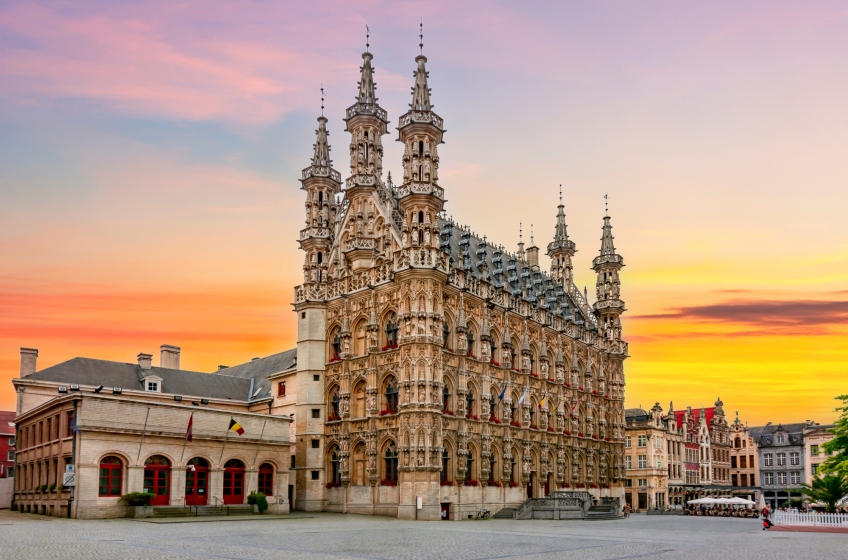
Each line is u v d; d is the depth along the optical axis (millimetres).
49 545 33594
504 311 82188
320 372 78500
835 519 59281
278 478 70312
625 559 31625
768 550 36875
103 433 58031
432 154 72250
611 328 106438
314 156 84375
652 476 124000
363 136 80125
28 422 70812
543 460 85438
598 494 96750
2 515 61688
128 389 81938
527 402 83938
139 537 38594
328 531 45812
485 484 74688
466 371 74312
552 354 91250
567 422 92812
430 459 66500
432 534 44875
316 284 80188
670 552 35344
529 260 109250
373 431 71562
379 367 72875
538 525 59594
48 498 62062
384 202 80062
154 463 61156
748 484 154375
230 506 64312
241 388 93750
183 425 63469
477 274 82750
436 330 69438
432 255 69812
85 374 80375
